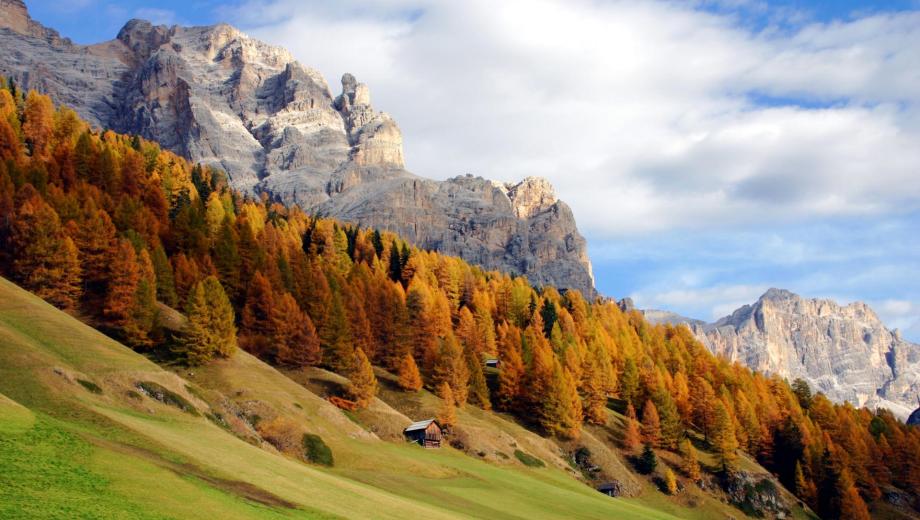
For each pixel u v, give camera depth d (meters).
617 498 136.25
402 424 127.50
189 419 81.50
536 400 157.12
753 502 154.88
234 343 118.62
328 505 59.94
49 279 116.69
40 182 145.75
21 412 53.31
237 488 55.88
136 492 47.28
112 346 92.56
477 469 116.50
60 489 44.06
